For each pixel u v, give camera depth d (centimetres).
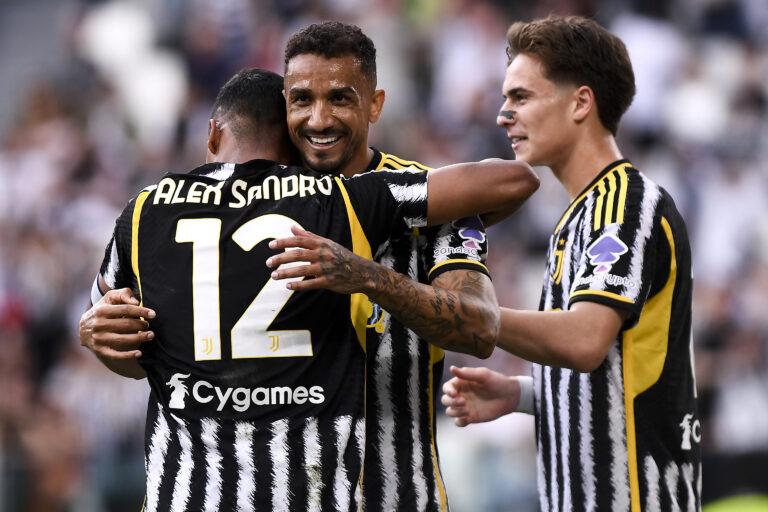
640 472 1100
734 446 2583
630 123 3509
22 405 2902
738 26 3841
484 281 980
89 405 2878
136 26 4206
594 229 1103
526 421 2642
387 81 3659
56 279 3328
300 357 946
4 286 3272
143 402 2894
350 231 964
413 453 1011
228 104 1043
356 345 966
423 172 992
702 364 2870
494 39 3788
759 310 3042
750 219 3291
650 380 1111
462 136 3588
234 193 980
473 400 1247
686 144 3478
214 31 3997
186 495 945
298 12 3969
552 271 1159
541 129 1182
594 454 1110
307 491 937
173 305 961
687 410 1139
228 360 947
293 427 939
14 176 3644
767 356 2917
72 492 2683
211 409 948
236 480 939
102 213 3503
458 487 2555
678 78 3584
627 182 1127
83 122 3944
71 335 3191
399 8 3909
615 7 3856
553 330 1034
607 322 1051
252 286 949
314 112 1027
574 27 1180
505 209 1019
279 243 898
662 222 1110
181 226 974
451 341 948
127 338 960
